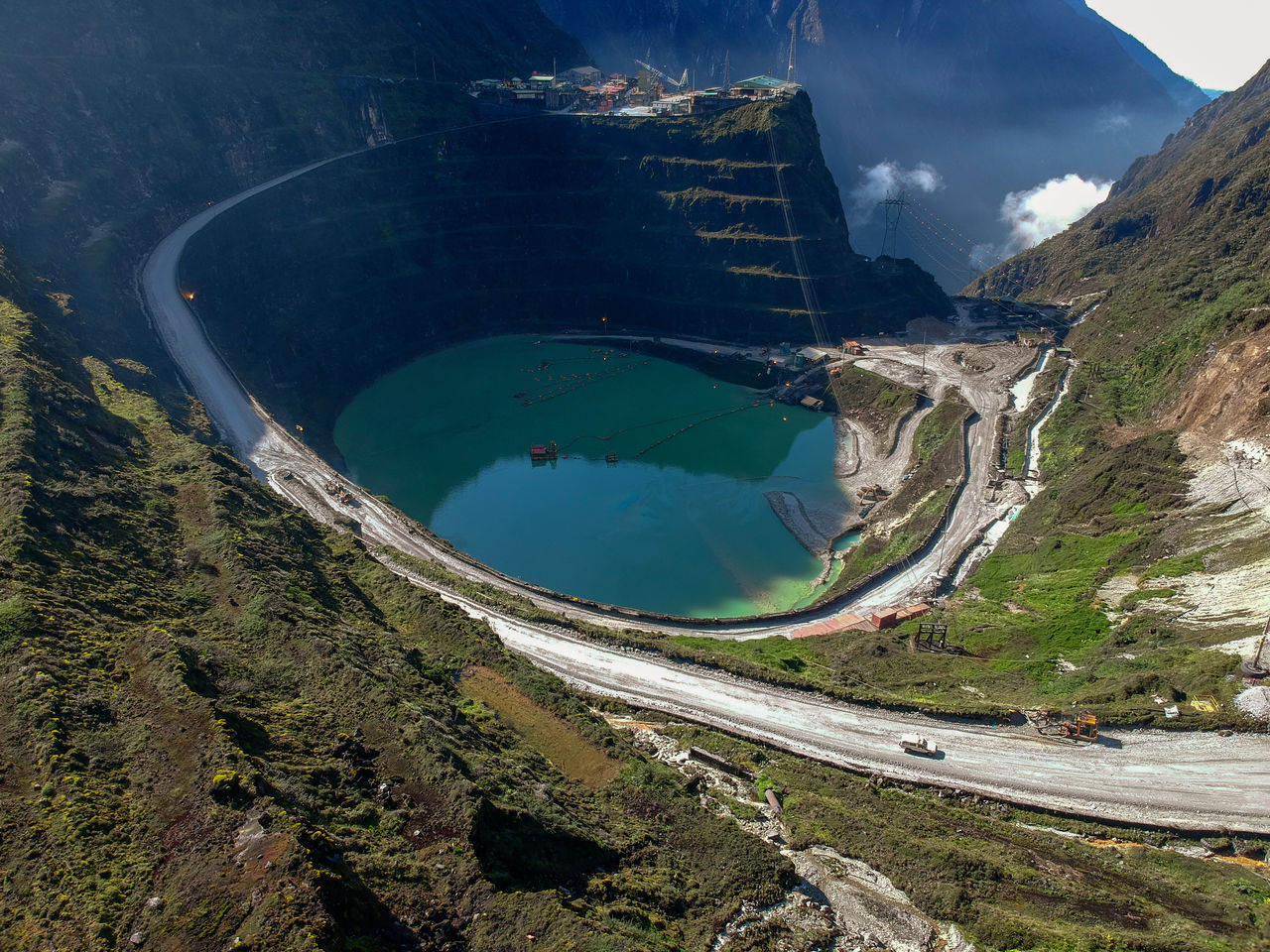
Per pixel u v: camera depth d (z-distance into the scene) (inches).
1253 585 2984.7
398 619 2864.2
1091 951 1674.5
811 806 2201.0
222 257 6156.5
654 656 3068.4
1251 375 3951.8
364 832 1640.0
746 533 4913.9
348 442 5871.1
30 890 1368.1
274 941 1263.5
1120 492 4089.6
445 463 5703.7
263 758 1736.0
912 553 4210.1
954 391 6161.4
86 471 2876.5
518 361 7475.4
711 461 5816.9
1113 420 4963.1
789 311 7770.7
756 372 7194.9
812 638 3540.8
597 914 1583.4
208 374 4982.8
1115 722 2546.8
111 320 4921.3
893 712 2723.9
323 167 7426.2
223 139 6948.8
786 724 2687.0
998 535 4347.9
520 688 2532.0
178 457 3329.2
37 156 5457.7
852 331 7726.4
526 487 5428.2
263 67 7691.9
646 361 7554.1
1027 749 2504.9
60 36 6077.8
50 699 1720.0
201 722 1738.4
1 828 1466.5
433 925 1459.2
